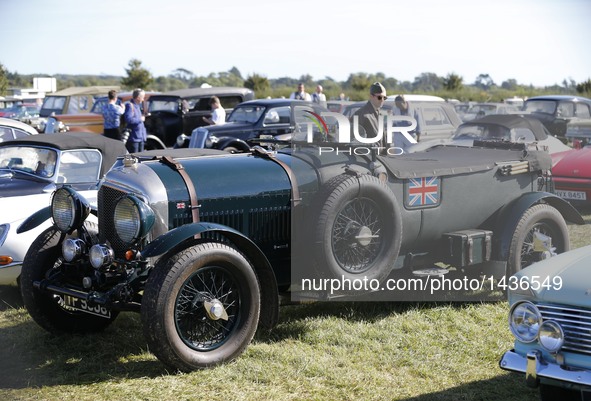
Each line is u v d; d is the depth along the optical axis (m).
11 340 5.14
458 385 4.19
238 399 3.97
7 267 5.84
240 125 13.92
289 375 4.30
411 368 4.44
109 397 4.03
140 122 14.20
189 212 4.77
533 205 5.62
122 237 4.56
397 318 5.29
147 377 4.31
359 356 4.61
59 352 4.87
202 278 4.43
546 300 3.54
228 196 4.88
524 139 5.38
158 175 4.78
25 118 22.88
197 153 5.46
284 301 5.32
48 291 4.87
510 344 4.79
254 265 4.68
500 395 4.05
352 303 5.65
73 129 17.83
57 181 6.71
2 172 6.88
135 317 5.59
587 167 5.52
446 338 4.91
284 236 5.14
